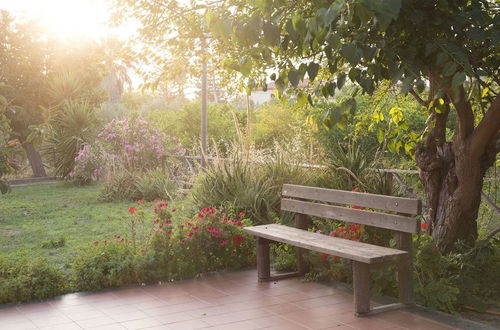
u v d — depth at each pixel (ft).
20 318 15.38
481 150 17.13
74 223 31.63
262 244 18.76
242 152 29.71
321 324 14.57
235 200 25.90
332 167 26.05
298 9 13.33
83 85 71.15
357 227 18.60
